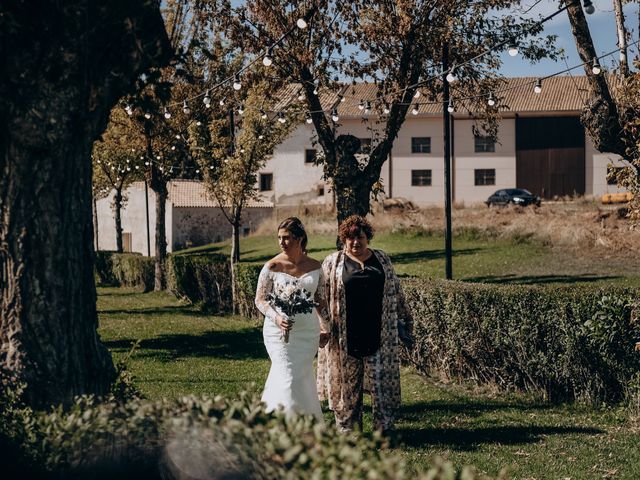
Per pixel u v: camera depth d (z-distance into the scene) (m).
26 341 4.42
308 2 16.22
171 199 44.03
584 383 8.19
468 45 15.77
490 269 22.25
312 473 2.77
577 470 5.83
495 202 43.81
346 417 6.98
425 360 10.43
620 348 7.82
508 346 8.91
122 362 5.20
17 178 4.39
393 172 51.12
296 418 3.18
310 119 16.77
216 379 10.23
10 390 4.30
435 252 26.38
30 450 3.74
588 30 11.85
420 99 49.97
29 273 4.43
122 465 3.61
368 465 2.74
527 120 50.53
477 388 9.29
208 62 20.52
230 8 16.67
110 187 35.22
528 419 7.63
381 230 31.86
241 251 35.47
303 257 6.18
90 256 4.71
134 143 24.58
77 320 4.59
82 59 4.41
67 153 4.47
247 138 19.94
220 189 20.66
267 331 5.97
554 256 23.50
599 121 11.73
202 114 23.11
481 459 6.11
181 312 19.77
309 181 47.94
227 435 3.15
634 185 8.99
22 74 4.29
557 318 8.37
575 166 50.09
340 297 6.93
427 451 6.39
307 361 5.92
